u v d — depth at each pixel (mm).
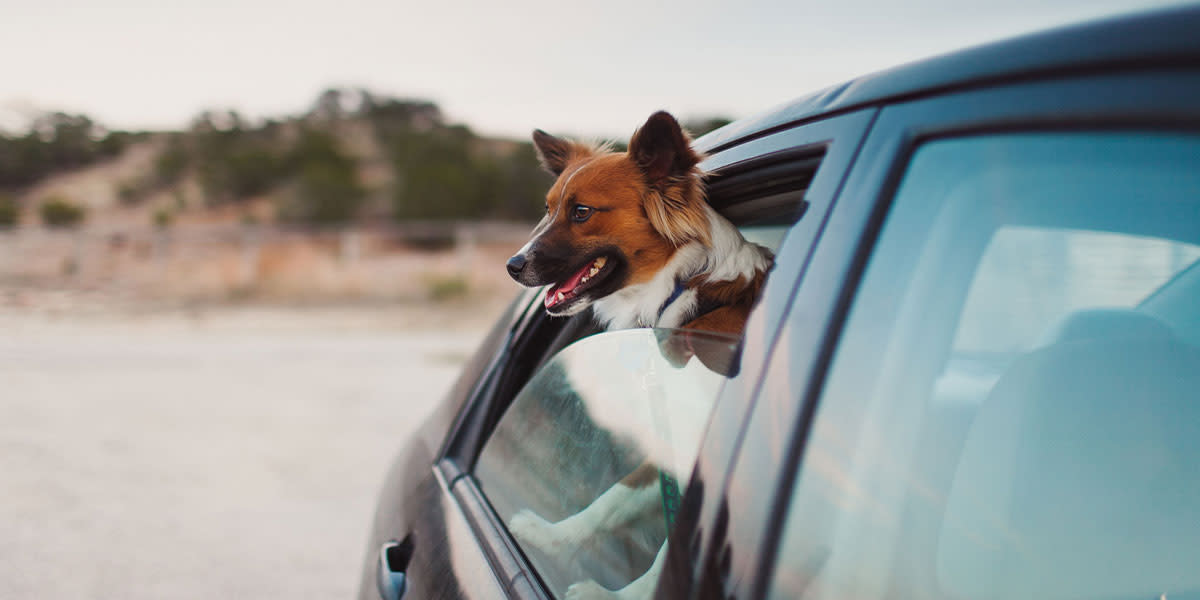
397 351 11125
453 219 29656
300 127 42844
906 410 924
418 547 1765
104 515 4633
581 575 1296
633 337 1501
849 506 904
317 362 10047
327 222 29484
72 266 21500
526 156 34344
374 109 50938
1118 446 1085
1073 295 1058
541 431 1710
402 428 6980
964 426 1016
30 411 6957
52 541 4211
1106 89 735
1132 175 740
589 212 2354
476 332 14000
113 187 37438
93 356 9922
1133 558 1035
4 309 14953
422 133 42406
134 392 7918
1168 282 1114
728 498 962
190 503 4918
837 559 893
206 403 7562
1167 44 695
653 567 1158
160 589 3744
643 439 1319
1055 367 1061
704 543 975
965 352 993
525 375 2098
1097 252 1020
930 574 942
